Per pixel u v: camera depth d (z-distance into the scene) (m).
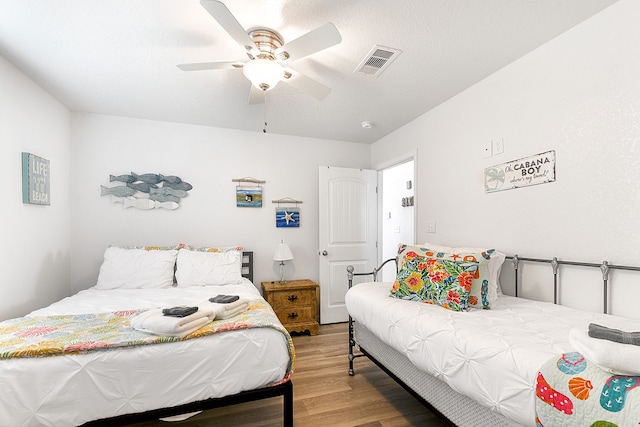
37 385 1.26
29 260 2.31
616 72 1.52
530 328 1.34
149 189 3.18
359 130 3.57
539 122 1.91
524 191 2.01
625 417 0.77
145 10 1.57
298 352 2.86
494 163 2.23
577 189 1.70
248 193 3.55
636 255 1.45
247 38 1.56
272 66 1.72
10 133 2.09
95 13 1.59
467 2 1.52
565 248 1.76
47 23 1.66
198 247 3.29
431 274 1.85
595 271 1.61
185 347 1.46
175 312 1.59
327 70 2.19
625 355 0.82
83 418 1.31
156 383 1.40
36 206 2.40
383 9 1.56
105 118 3.08
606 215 1.57
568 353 1.02
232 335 1.56
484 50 1.95
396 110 2.94
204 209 3.40
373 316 1.94
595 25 1.61
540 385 0.97
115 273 2.71
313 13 1.59
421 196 3.06
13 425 1.22
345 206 3.87
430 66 2.14
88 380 1.32
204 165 3.41
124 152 3.13
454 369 1.29
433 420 1.81
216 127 3.46
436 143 2.85
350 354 2.40
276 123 3.33
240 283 2.93
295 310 3.37
